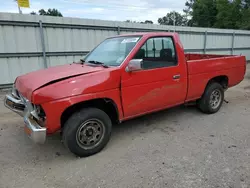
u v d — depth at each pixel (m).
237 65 5.00
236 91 7.17
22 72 7.91
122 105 3.21
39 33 7.98
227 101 5.64
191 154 3.04
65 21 8.42
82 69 3.16
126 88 3.19
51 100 2.60
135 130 3.95
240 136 3.61
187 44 13.38
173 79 3.76
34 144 3.45
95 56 3.82
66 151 3.23
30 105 2.68
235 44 16.30
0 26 7.17
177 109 5.12
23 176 2.62
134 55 3.29
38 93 2.55
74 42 8.85
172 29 12.24
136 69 3.10
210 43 14.62
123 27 10.12
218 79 4.85
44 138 2.65
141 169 2.71
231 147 3.22
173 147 3.26
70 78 2.79
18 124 4.31
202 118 4.50
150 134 3.76
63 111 2.68
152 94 3.52
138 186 2.39
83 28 8.95
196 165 2.76
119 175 2.60
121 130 3.95
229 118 4.48
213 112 4.76
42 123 2.70
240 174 2.55
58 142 3.52
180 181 2.45
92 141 3.05
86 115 2.90
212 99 4.69
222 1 33.12
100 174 2.63
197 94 4.33
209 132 3.80
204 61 4.25
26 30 7.69
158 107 3.71
